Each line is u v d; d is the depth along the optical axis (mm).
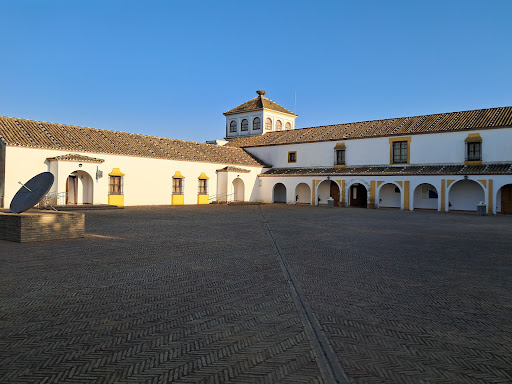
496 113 28984
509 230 15922
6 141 21609
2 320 5223
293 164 37875
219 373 3885
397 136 31328
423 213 25844
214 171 33812
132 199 27938
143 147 30156
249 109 46875
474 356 4340
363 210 28312
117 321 5262
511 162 26266
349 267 8633
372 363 4137
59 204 23000
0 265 8320
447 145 28844
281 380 3756
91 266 8391
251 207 30406
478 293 6730
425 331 5035
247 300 6230
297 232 14750
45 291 6539
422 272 8219
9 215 11492
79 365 4016
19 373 3828
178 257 9508
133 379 3754
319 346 4535
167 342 4609
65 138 25688
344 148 34188
